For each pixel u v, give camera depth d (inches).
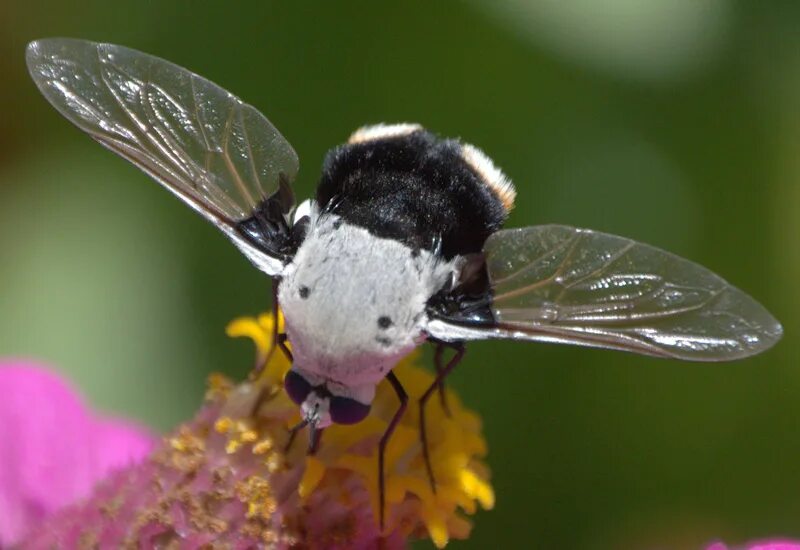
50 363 6.5
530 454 6.5
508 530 6.5
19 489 6.0
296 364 5.1
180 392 6.5
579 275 5.2
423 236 5.1
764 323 5.1
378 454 5.2
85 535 5.3
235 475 5.2
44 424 6.1
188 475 5.2
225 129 5.3
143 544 5.2
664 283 5.1
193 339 6.5
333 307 5.0
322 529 5.2
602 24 6.5
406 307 5.0
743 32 6.5
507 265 5.2
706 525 6.5
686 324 5.1
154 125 5.3
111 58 5.3
